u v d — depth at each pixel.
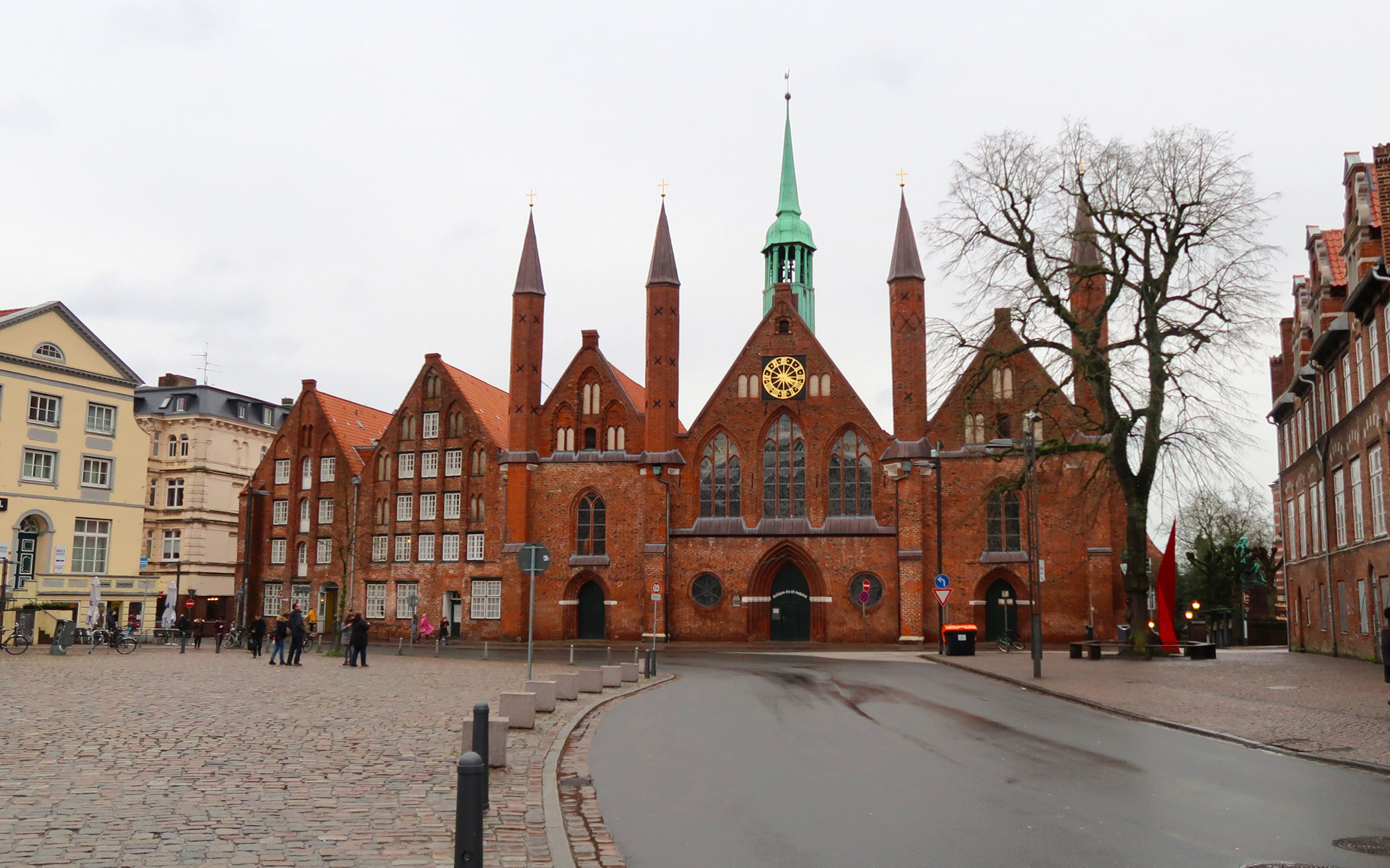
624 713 21.75
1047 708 22.34
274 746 15.27
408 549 67.12
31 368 56.75
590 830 10.53
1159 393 36.69
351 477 70.25
